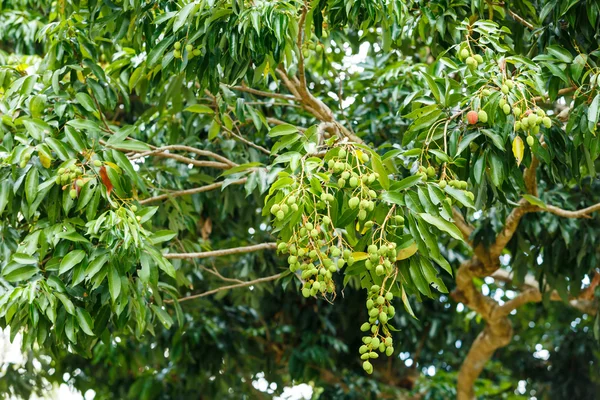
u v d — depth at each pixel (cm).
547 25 371
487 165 324
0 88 379
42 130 328
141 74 396
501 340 567
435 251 281
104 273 313
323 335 625
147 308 359
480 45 323
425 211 282
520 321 775
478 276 505
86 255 317
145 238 317
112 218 306
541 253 485
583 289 525
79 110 366
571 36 364
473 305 545
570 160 342
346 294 630
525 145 321
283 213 271
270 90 500
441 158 294
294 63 473
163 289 386
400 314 613
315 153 296
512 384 796
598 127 334
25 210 331
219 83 370
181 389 662
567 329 754
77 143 327
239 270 551
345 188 285
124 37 407
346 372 692
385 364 724
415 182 283
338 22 352
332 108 529
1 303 304
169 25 334
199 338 600
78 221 327
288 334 662
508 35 382
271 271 546
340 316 639
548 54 330
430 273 287
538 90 296
